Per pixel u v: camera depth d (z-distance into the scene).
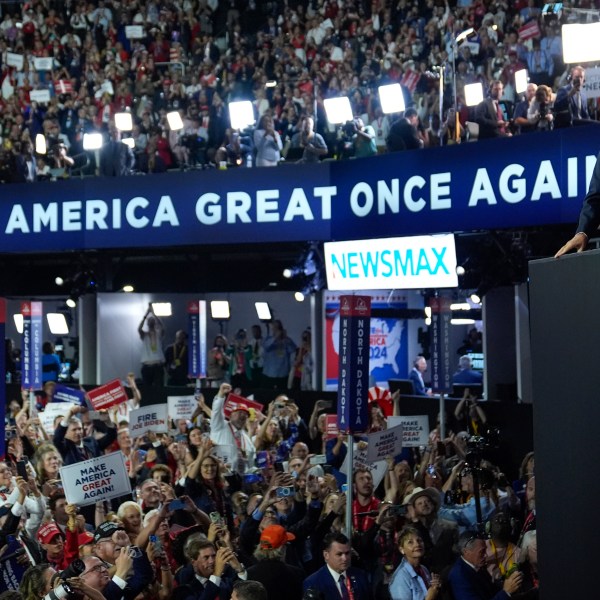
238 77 21.86
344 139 18.02
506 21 18.88
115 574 6.89
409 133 16.69
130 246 19.41
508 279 17.19
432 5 20.67
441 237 15.91
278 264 23.19
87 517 10.85
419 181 16.38
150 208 19.22
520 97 16.31
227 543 8.07
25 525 9.27
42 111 23.47
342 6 21.72
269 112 19.03
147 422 13.91
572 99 14.70
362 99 19.41
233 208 18.55
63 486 9.27
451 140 16.61
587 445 3.12
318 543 9.27
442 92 16.66
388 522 9.34
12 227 20.45
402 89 17.92
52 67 24.00
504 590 7.20
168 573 7.73
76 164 21.88
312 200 17.84
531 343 3.38
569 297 3.20
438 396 18.17
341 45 21.31
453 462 12.23
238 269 23.45
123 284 23.88
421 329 22.12
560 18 16.69
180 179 18.98
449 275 15.91
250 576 7.67
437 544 8.66
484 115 15.68
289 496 9.23
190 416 15.85
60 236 20.00
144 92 22.42
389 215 16.83
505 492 11.70
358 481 10.16
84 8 25.30
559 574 3.24
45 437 13.83
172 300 24.41
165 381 22.91
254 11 24.42
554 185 14.62
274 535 7.85
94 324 23.39
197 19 24.44
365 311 10.18
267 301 23.86
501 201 15.31
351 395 10.02
